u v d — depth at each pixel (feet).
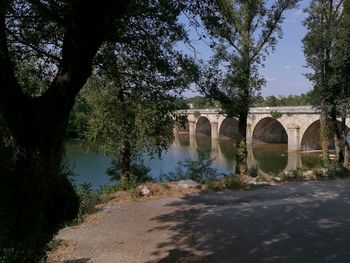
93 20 18.49
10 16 20.81
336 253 31.07
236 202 50.47
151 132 43.24
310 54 78.79
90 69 20.04
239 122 79.36
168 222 42.04
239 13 72.90
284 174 68.23
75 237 38.45
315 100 82.07
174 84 30.89
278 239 35.19
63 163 30.89
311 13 78.69
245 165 79.00
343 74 74.13
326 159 80.38
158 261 31.58
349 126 151.64
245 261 30.42
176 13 25.85
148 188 56.03
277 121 218.38
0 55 18.52
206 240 35.86
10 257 17.48
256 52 74.43
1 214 18.02
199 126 316.81
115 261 32.04
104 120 60.70
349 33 71.61
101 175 103.81
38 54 24.72
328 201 49.85
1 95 18.53
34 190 18.90
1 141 19.71
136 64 29.45
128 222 42.75
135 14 25.38
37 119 18.98
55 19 20.70
